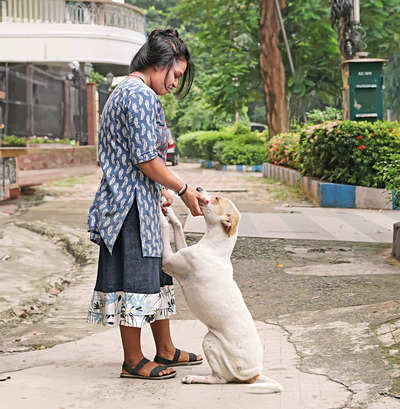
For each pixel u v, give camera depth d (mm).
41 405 3004
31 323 5141
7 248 7992
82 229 9609
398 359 3648
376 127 12578
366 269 6750
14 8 23109
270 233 9242
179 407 2967
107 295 3393
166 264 3379
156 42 3490
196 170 28844
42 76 20219
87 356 4027
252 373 3283
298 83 25125
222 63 28016
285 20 25516
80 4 23688
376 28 27453
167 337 3713
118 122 3359
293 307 5258
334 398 3100
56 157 17953
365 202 12383
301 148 15375
